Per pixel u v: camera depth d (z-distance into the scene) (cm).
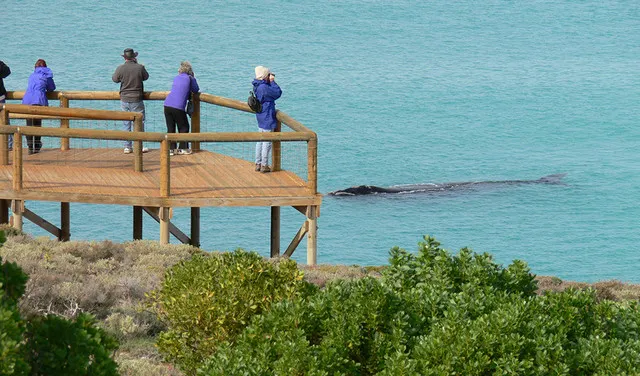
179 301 3641
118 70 7288
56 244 5903
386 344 3203
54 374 2195
